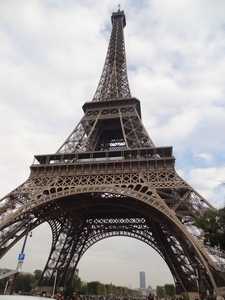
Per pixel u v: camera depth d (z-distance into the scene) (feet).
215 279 162.91
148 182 227.20
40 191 233.96
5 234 216.13
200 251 172.55
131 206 247.09
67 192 227.20
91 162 252.42
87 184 237.04
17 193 235.40
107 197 255.70
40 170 259.80
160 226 289.53
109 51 428.56
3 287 371.97
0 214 220.02
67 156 271.49
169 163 239.09
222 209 157.38
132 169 241.55
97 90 369.91
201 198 205.87
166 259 315.99
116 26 472.03
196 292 253.03
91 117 323.57
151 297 276.21
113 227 345.31
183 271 279.49
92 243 358.64
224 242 154.20
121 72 396.57
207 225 156.66
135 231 339.36
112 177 238.89
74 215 304.50
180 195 225.97
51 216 258.78
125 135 284.61
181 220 202.08
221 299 153.07
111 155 270.05
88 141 298.15
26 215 227.61
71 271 344.90
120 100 328.29
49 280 298.15
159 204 203.10
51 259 309.01
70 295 341.00
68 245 319.06
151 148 254.68
